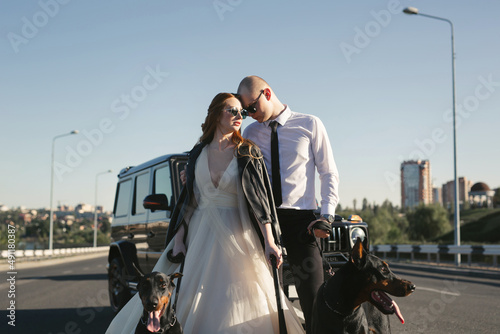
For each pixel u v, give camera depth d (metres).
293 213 4.11
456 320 6.97
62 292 11.23
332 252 5.25
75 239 131.38
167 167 6.23
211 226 4.04
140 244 6.95
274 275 3.93
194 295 3.96
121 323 4.34
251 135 4.38
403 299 9.23
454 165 20.27
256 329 3.77
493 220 60.03
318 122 4.24
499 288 11.54
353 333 3.59
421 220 62.72
